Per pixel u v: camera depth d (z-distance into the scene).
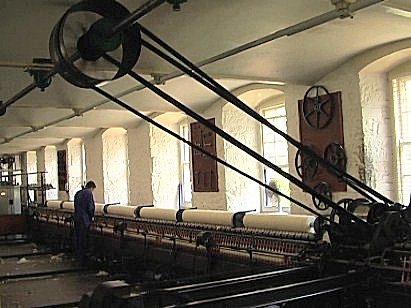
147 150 9.14
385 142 5.44
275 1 3.54
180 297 2.09
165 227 5.78
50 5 3.40
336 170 2.69
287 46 4.66
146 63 4.95
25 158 15.52
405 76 5.31
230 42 4.42
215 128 2.40
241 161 7.44
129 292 2.01
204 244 4.77
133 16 2.13
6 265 7.64
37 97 6.62
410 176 5.34
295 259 3.47
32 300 5.36
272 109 7.30
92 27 2.24
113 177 10.62
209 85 2.37
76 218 7.75
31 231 10.67
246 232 4.49
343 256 2.64
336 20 4.03
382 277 2.41
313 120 5.82
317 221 3.26
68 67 2.24
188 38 4.26
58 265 7.54
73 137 11.45
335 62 5.37
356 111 5.36
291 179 2.54
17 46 4.19
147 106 7.39
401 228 2.59
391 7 3.68
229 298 2.05
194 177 8.07
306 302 2.38
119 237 6.79
